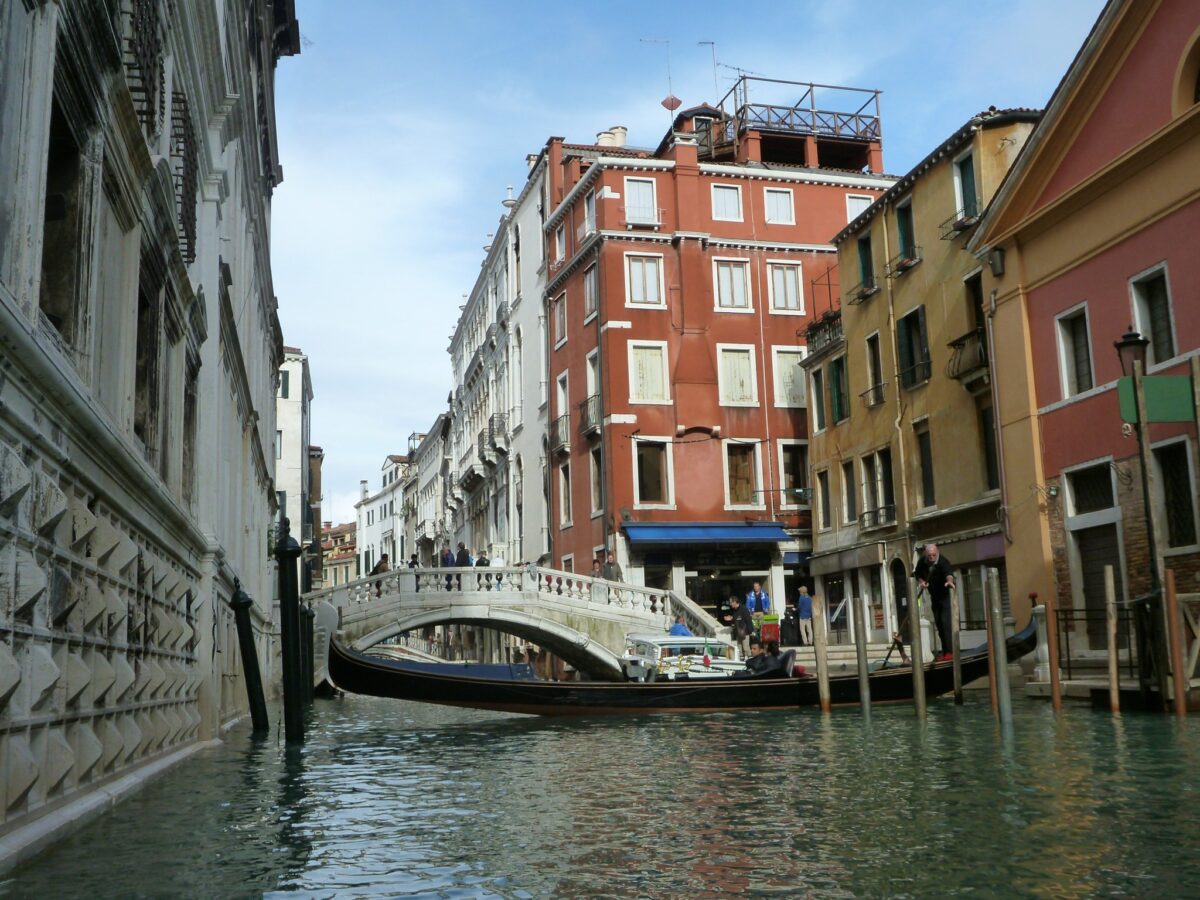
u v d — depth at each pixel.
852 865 4.64
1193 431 15.51
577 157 35.16
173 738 9.01
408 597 25.09
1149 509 11.95
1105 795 6.53
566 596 25.77
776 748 10.14
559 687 15.35
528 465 38.81
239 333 17.33
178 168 9.65
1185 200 15.78
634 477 30.45
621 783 7.77
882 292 25.45
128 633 6.77
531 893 4.19
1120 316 17.11
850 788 7.10
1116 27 16.73
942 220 22.92
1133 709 12.59
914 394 24.11
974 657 15.66
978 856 4.78
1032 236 19.11
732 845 5.13
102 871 4.50
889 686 15.33
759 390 31.84
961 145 22.27
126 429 7.12
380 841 5.35
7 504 4.02
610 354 30.86
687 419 31.03
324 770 8.88
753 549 30.80
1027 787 6.93
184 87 10.23
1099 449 17.44
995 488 21.36
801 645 25.02
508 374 41.78
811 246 32.75
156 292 8.44
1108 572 12.54
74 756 5.35
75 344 5.75
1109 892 4.11
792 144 34.94
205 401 11.59
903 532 24.48
